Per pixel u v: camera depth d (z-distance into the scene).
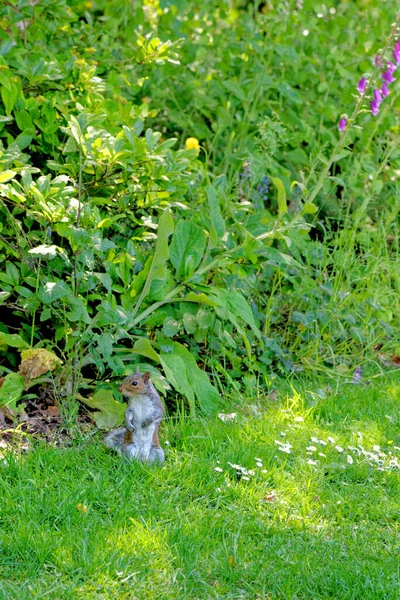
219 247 7.71
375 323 9.38
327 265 9.71
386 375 8.73
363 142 11.04
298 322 8.83
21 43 8.70
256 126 10.78
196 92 10.62
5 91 7.17
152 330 7.64
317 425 7.21
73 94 7.95
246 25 10.80
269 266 8.60
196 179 8.48
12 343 6.88
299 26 11.49
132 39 10.70
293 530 5.55
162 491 5.84
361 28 11.84
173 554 5.07
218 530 5.43
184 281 7.39
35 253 6.73
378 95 8.05
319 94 11.49
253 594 4.87
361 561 5.26
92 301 7.39
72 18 9.05
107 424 6.73
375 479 6.37
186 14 11.28
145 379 6.00
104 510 5.53
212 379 7.98
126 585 4.77
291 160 10.69
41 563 4.88
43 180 6.79
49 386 7.16
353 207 10.89
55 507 5.40
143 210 7.79
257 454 6.41
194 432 6.74
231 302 7.61
